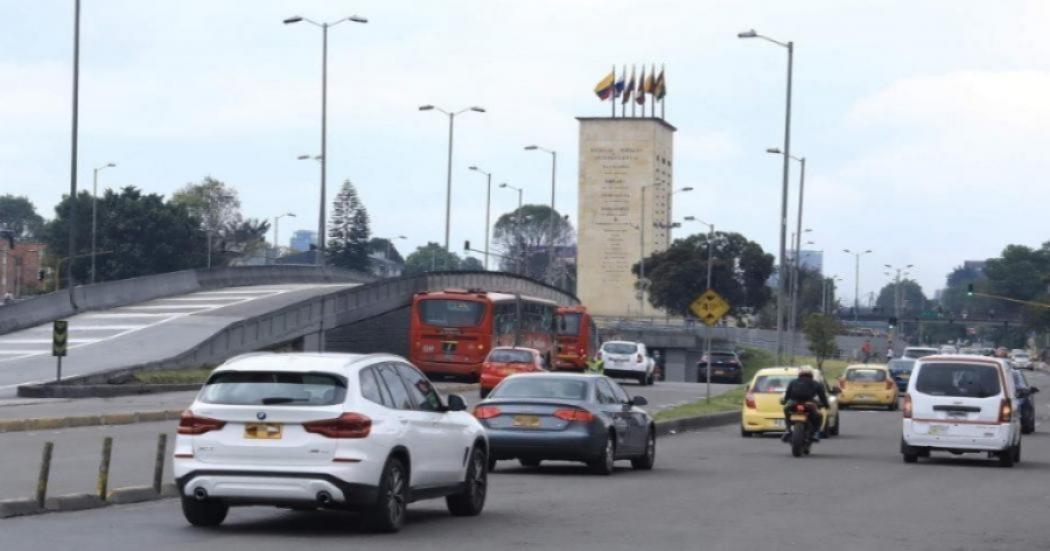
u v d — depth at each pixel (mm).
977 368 68938
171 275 190625
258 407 35781
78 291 167250
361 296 167375
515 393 59312
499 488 52781
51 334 147250
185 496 36500
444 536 37062
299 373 36281
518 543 35812
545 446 57344
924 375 69500
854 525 41438
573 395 58844
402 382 38938
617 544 35938
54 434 74500
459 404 40906
